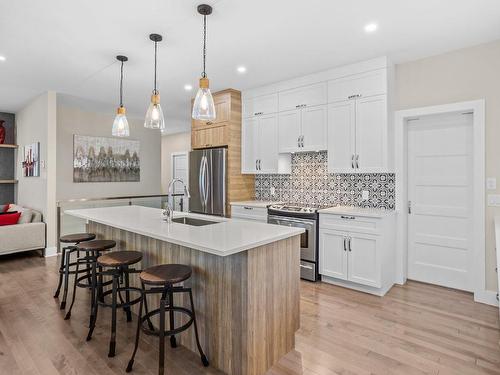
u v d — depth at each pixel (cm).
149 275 197
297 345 229
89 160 633
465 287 332
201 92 251
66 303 303
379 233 317
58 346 226
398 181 356
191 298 209
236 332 195
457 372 196
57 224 483
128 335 244
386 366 203
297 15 252
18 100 530
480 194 305
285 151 421
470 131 326
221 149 459
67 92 479
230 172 461
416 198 361
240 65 362
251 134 462
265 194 489
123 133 313
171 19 258
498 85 297
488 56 302
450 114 335
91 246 273
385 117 336
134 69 375
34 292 329
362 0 231
